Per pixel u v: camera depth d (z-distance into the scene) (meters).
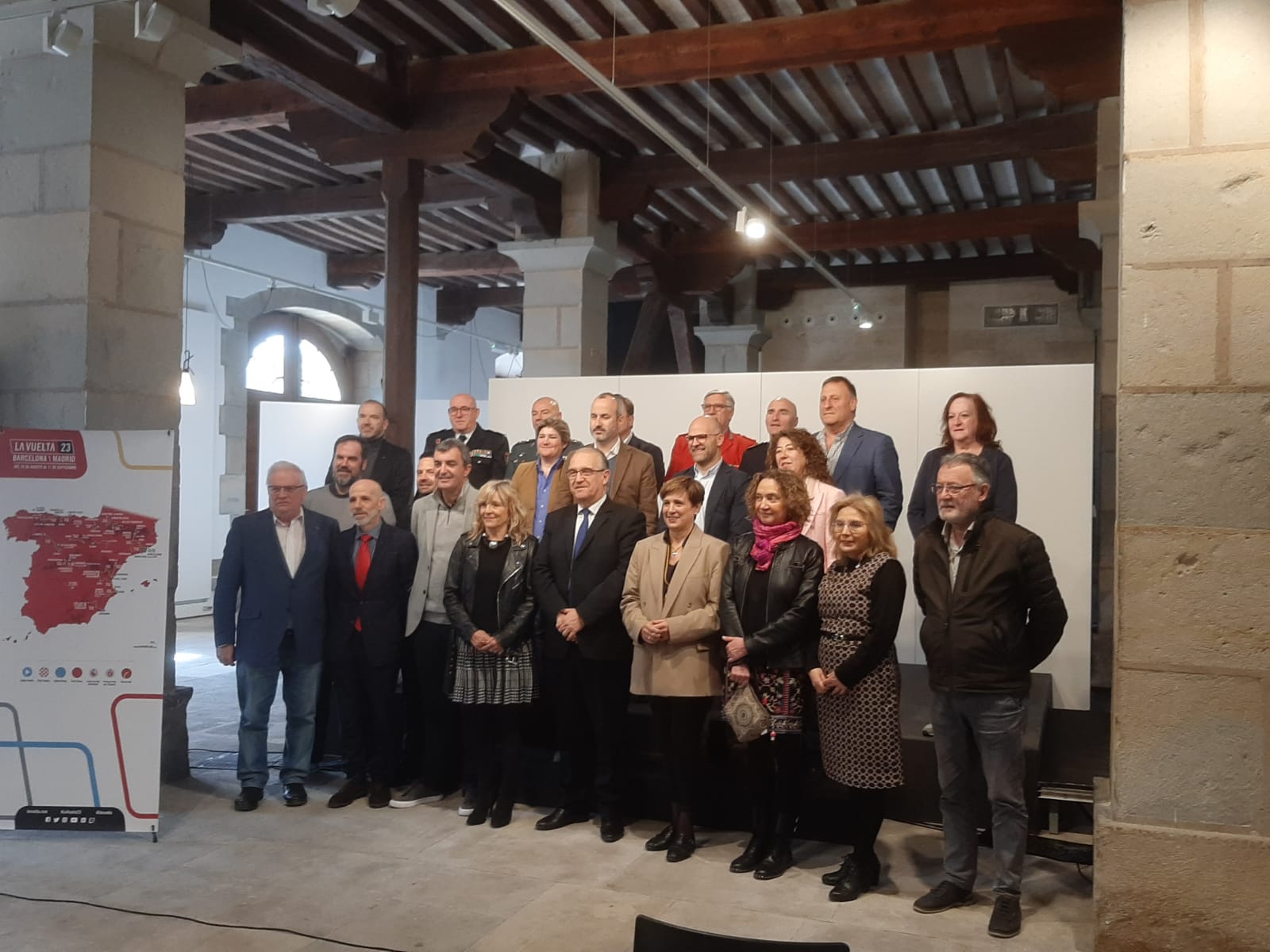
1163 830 3.07
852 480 4.46
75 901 3.43
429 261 12.01
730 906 3.43
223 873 3.71
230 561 4.53
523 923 3.29
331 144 7.05
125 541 4.01
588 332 8.09
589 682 4.11
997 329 12.10
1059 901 3.49
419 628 4.52
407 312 6.91
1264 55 3.07
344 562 4.58
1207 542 3.07
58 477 4.01
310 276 11.86
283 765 4.56
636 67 6.24
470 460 5.42
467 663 4.20
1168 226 3.13
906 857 3.88
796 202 9.76
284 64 5.83
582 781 4.26
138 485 4.02
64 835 4.06
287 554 4.54
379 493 4.60
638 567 3.95
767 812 3.77
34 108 4.43
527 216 7.93
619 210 8.21
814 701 3.76
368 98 6.49
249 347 11.20
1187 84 3.13
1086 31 5.41
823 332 12.56
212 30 4.79
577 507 4.26
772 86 6.97
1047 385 5.22
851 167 7.90
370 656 4.50
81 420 4.33
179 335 4.77
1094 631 6.65
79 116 4.34
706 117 7.48
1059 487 5.18
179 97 4.74
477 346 14.89
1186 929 3.04
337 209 9.34
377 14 6.10
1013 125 7.57
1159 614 3.12
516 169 7.60
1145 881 3.07
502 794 4.26
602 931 3.23
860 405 5.58
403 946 3.12
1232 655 3.05
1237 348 3.06
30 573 3.98
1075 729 4.84
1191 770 3.08
